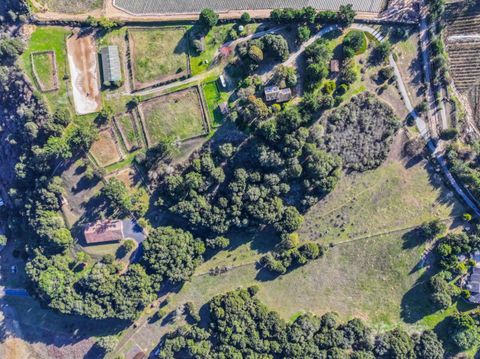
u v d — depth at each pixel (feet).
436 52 293.02
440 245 307.99
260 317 309.01
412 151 306.14
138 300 302.25
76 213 304.50
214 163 295.89
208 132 294.25
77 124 289.94
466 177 297.74
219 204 296.92
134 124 294.87
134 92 292.81
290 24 286.05
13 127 302.04
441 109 301.63
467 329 300.40
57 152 277.23
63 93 289.74
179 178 292.20
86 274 306.55
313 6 289.53
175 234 303.27
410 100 299.99
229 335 308.19
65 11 287.07
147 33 289.33
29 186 308.19
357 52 291.58
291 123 277.03
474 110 303.68
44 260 305.12
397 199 313.73
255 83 287.28
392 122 295.89
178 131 295.48
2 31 286.87
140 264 306.96
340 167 303.68
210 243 308.60
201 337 311.68
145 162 295.48
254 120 287.69
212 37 288.30
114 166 298.56
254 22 287.07
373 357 306.96
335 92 292.40
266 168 295.69
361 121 295.48
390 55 295.28
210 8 288.10
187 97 292.81
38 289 315.17
